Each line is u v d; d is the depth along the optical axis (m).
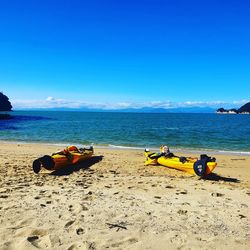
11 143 28.73
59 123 75.81
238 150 26.42
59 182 11.35
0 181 11.18
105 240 5.66
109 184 11.17
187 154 23.27
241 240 5.86
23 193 9.11
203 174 13.24
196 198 9.30
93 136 39.03
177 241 5.73
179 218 7.14
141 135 41.53
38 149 23.20
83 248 5.29
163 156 16.45
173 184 11.62
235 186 12.01
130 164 16.92
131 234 5.99
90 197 8.80
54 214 7.07
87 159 18.45
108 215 7.14
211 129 58.78
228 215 7.52
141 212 7.48
